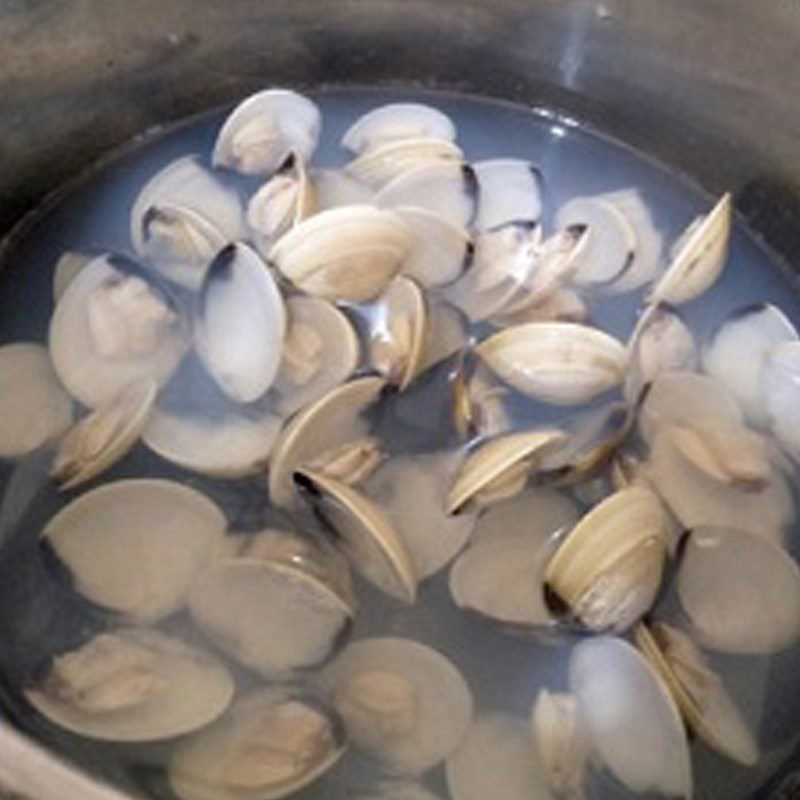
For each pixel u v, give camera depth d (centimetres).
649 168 37
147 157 35
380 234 31
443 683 26
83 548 27
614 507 27
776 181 34
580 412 29
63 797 18
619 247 33
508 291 32
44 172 33
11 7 30
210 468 28
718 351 32
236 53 35
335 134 36
